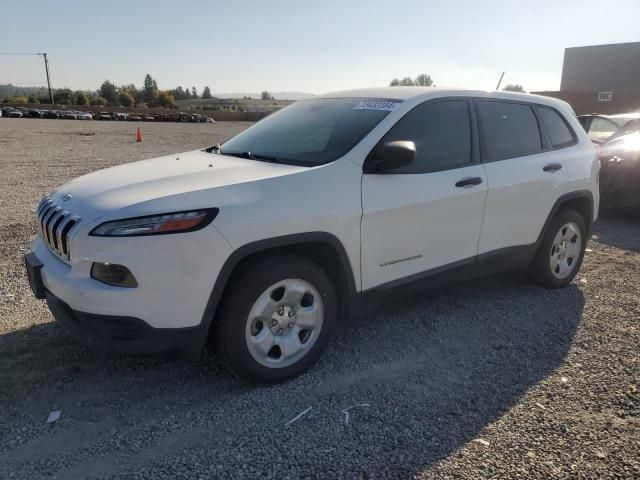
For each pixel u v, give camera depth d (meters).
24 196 9.05
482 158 4.24
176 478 2.54
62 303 3.07
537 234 4.73
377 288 3.68
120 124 49.38
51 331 3.93
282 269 3.19
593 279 5.41
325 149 3.65
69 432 2.85
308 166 3.48
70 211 3.11
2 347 3.68
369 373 3.53
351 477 2.57
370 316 4.43
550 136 4.91
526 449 2.78
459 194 3.97
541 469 2.63
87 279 2.89
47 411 3.02
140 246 2.80
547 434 2.91
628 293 5.02
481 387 3.38
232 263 3.00
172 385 3.32
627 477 2.59
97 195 3.14
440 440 2.85
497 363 3.69
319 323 3.46
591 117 10.89
